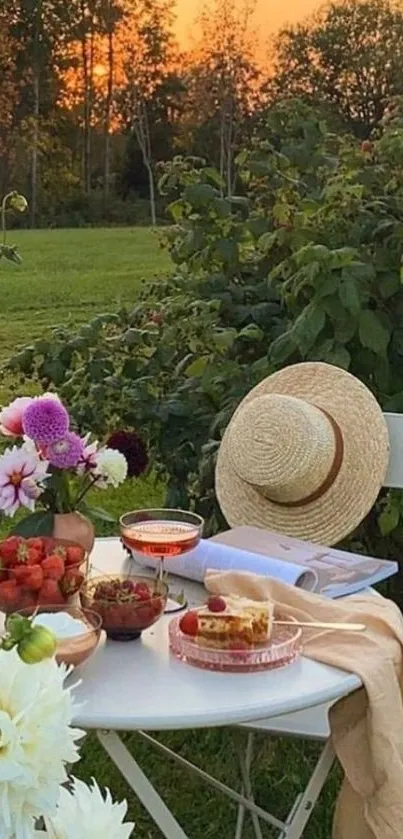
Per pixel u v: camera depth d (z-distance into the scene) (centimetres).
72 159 2444
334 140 385
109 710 138
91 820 88
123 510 530
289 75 1812
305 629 168
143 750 300
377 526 320
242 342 349
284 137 387
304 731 202
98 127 2512
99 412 351
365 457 249
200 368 330
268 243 325
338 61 1652
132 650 162
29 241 1750
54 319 1027
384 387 304
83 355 362
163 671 153
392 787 157
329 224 321
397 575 327
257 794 276
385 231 314
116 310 408
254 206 362
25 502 186
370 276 290
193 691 146
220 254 349
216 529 336
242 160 378
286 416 243
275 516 253
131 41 2512
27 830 82
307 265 287
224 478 264
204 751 299
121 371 358
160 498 549
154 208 1767
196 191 349
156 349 354
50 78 2461
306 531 247
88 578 173
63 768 86
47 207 2181
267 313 345
